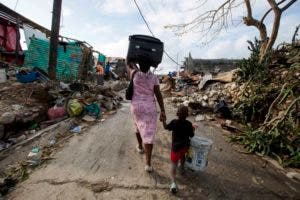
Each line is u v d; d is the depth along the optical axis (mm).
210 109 8562
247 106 7578
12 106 5742
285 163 4809
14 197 3186
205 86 11922
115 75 21016
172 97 11438
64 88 7902
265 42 9945
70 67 10578
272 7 9273
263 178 4145
